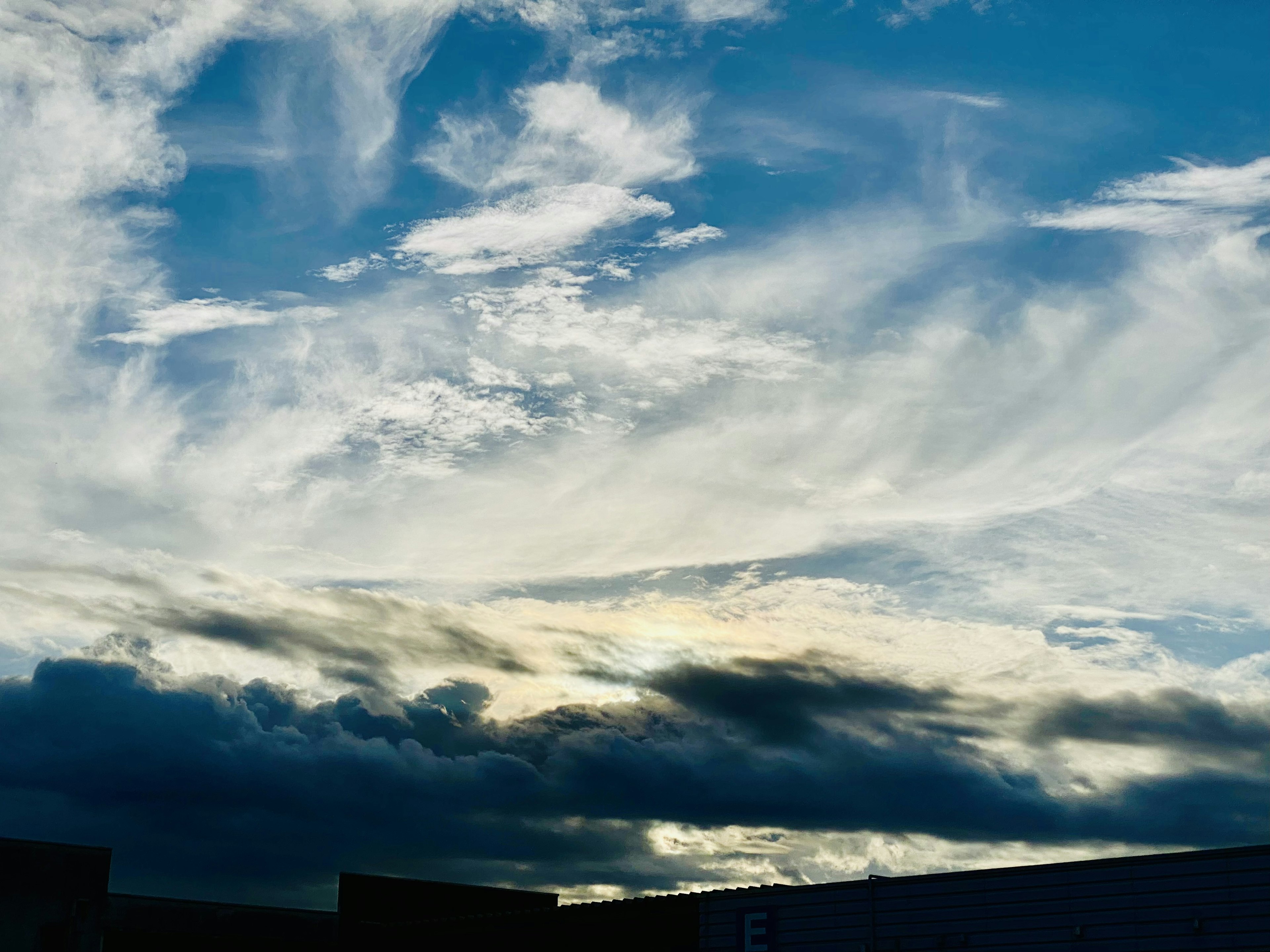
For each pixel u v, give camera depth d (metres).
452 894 53.94
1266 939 21.78
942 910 26.78
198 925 45.41
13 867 40.38
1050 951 24.73
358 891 51.06
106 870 42.69
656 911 33.38
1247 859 22.38
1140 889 23.73
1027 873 25.55
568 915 36.28
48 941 40.56
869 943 27.81
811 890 29.44
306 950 48.81
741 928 30.86
